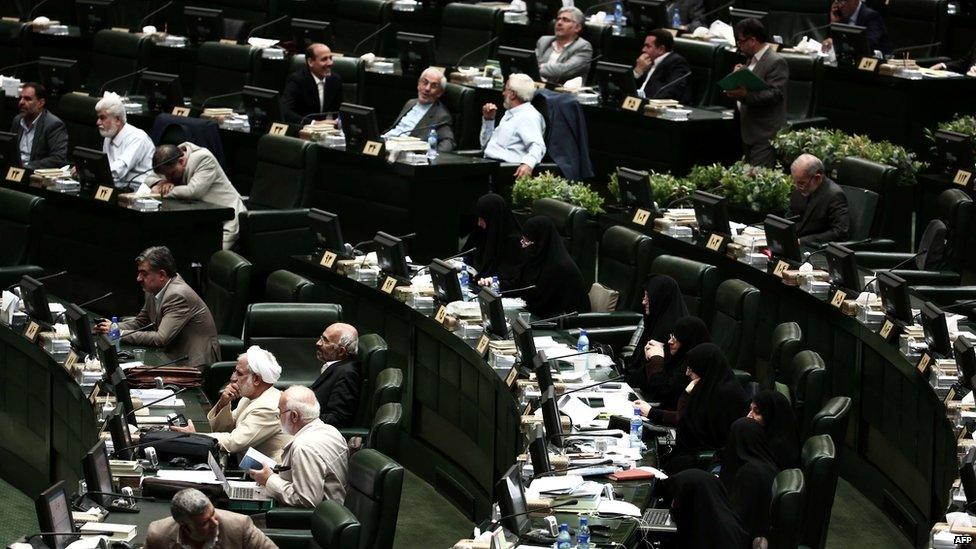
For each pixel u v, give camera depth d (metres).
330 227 46.31
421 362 42.09
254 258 49.50
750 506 30.73
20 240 47.97
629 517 28.86
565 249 44.97
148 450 32.12
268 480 31.34
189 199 49.59
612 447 32.47
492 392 37.53
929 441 35.91
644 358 39.75
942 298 43.84
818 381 35.34
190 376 37.72
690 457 34.97
